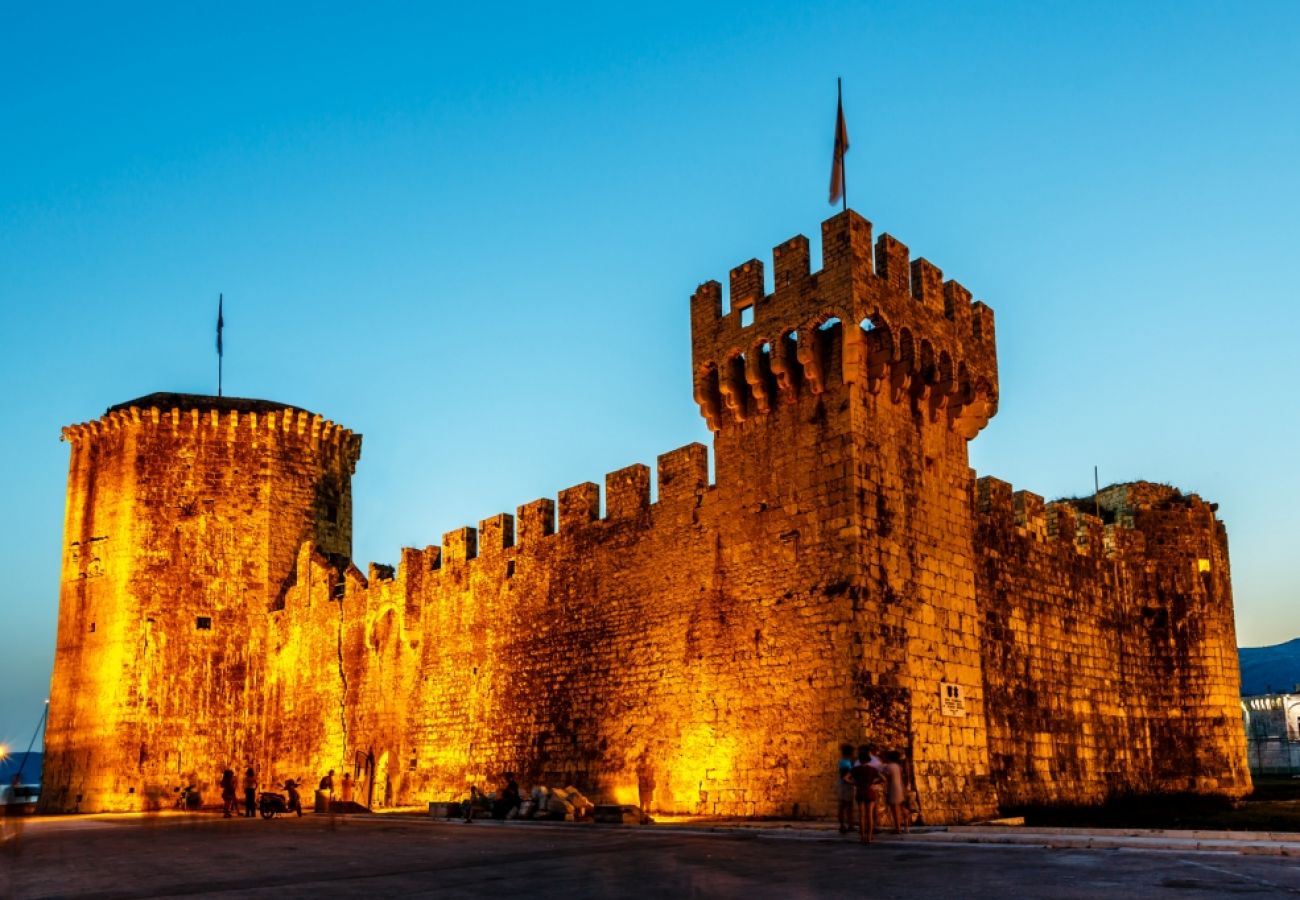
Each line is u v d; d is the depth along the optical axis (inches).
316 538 2600.9
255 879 821.9
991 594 1615.4
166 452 2501.2
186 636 2421.3
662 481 1601.9
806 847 981.2
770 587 1391.5
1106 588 1867.6
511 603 1847.9
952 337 1504.7
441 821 1513.3
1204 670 1927.9
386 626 2129.7
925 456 1444.4
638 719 1552.7
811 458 1374.3
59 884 817.5
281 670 2401.6
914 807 1269.7
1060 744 1670.8
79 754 2396.7
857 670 1266.0
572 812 1402.6
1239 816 1540.4
